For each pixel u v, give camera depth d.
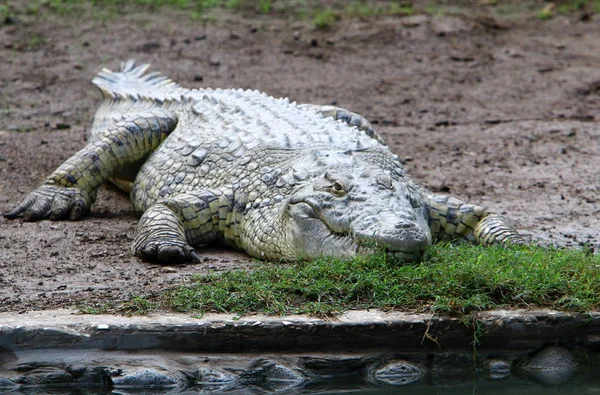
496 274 16.06
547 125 34.31
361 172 18.28
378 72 40.44
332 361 14.91
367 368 15.02
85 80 38.09
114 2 45.44
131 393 14.45
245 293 15.82
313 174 19.02
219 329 14.77
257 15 45.66
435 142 32.12
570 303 15.55
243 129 21.95
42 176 26.97
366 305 15.59
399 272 16.27
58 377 14.52
